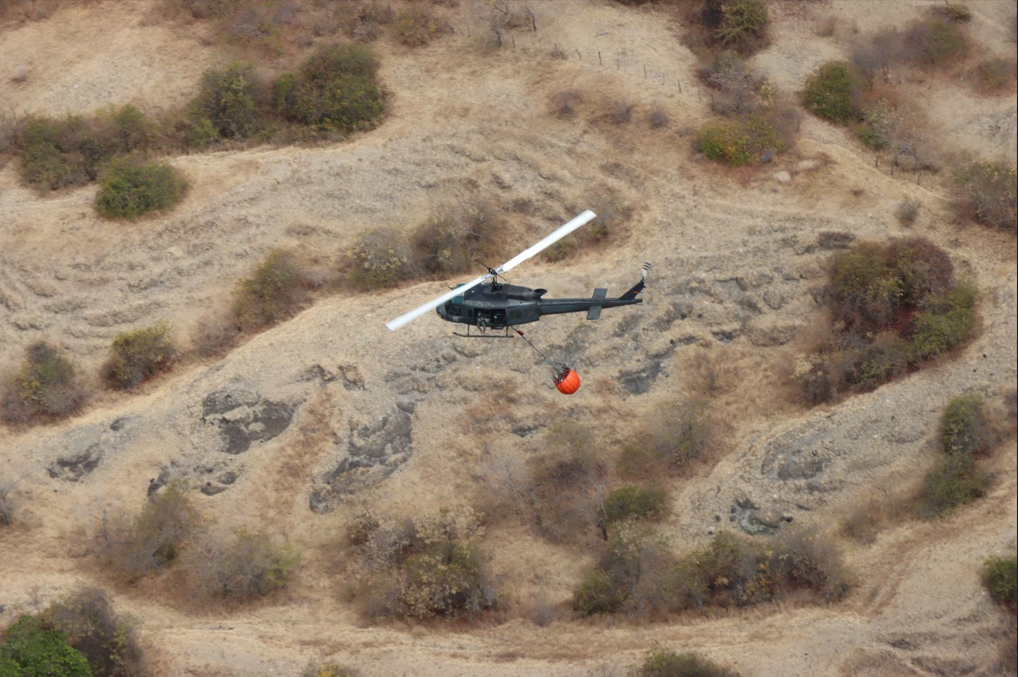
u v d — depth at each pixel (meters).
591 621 80.62
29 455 85.75
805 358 93.56
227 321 93.12
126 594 80.12
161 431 87.31
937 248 97.75
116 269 94.38
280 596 81.38
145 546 81.31
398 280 96.06
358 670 76.75
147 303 93.44
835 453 89.06
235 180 99.88
